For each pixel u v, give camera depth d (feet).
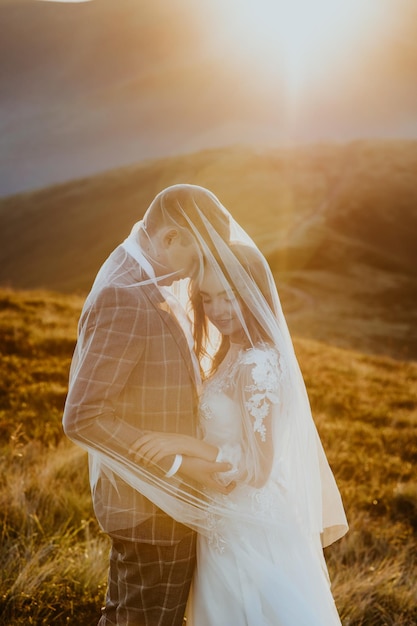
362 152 413.39
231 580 7.98
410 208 334.44
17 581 10.81
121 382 7.38
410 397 42.11
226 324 8.30
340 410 34.71
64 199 366.22
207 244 7.97
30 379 28.84
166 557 8.02
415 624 12.47
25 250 316.81
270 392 7.82
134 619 8.07
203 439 8.25
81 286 259.19
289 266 251.19
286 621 7.72
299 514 8.29
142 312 7.42
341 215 320.29
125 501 7.86
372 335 175.22
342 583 13.38
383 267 263.70
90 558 12.01
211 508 7.95
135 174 390.42
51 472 16.58
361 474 23.20
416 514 20.17
